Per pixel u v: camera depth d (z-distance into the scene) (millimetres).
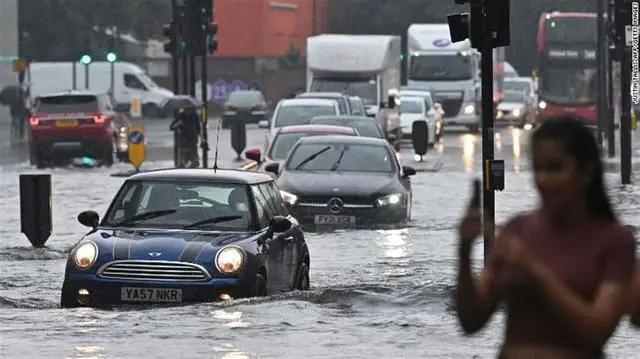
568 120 15062
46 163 116625
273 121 105625
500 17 43469
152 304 38156
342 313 36781
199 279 38062
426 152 129125
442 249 56250
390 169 68000
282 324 34719
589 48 176625
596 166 15008
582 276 14766
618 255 14797
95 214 40781
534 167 15102
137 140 103750
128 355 30344
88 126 113812
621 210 71250
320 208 64625
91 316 36219
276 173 68562
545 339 14734
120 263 38281
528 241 15016
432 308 37719
